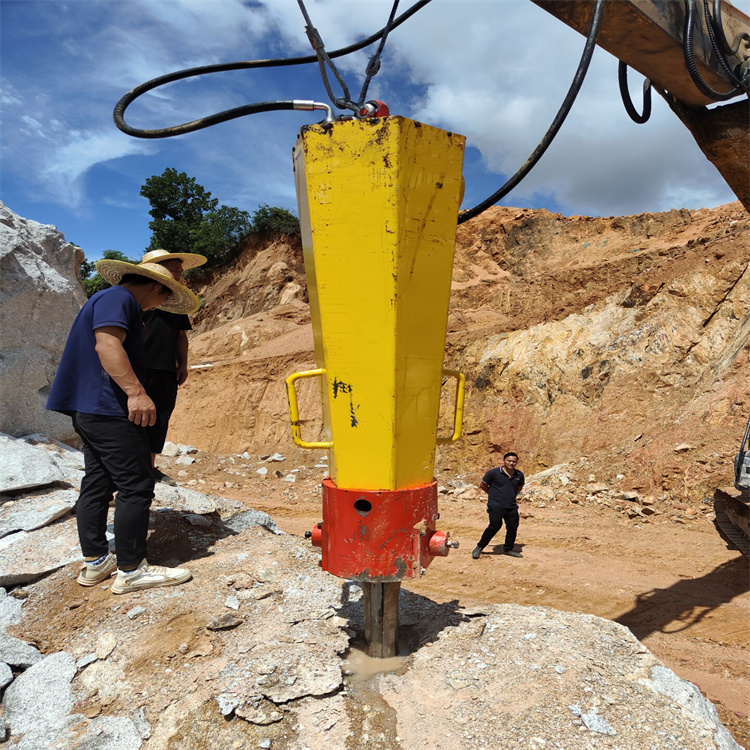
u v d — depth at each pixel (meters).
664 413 12.73
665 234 29.34
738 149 4.73
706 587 6.39
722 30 3.97
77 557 4.21
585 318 16.45
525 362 16.44
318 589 3.88
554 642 3.14
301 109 3.38
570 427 14.38
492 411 16.36
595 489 11.04
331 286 2.62
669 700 2.70
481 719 2.57
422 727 2.56
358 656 3.13
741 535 6.76
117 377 3.47
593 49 3.23
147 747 2.54
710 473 10.01
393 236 2.50
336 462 2.80
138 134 3.80
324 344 2.70
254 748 2.49
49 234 7.32
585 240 32.81
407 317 2.61
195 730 2.59
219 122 3.62
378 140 2.46
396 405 2.66
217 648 3.12
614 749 2.38
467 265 35.59
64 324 6.89
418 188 2.54
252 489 13.20
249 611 3.52
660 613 5.79
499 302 27.12
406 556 2.78
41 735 2.62
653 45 4.04
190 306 4.75
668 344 13.95
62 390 3.68
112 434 3.61
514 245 35.09
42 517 4.70
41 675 2.99
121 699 2.81
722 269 14.13
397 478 2.76
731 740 2.56
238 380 24.14
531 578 6.95
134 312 3.67
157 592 3.69
